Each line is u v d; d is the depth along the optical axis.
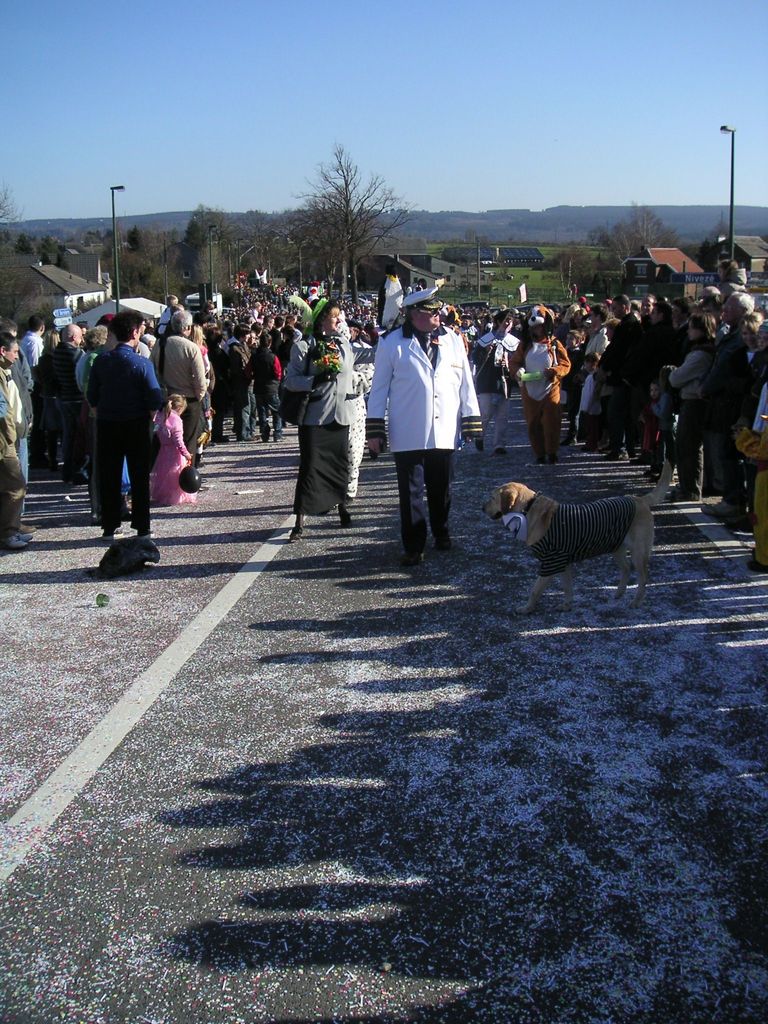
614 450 10.69
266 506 8.93
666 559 6.37
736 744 3.80
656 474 9.39
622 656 4.73
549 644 4.93
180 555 7.12
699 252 85.88
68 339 10.22
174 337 9.29
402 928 2.79
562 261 106.31
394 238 62.22
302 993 2.55
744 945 2.69
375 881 3.02
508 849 3.16
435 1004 2.50
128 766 3.80
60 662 4.96
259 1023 2.46
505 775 3.63
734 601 5.49
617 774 3.60
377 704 4.30
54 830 3.36
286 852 3.19
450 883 2.99
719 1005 2.47
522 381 10.48
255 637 5.23
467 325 24.73
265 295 54.81
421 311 6.38
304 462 7.37
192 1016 2.49
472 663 4.72
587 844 3.17
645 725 3.99
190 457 9.36
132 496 7.55
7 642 5.30
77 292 82.81
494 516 5.26
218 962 2.68
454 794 3.51
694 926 2.77
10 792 3.63
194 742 3.99
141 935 2.80
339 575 6.38
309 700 4.37
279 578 6.37
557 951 2.68
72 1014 2.50
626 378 9.79
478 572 6.29
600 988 2.54
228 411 18.08
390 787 3.57
